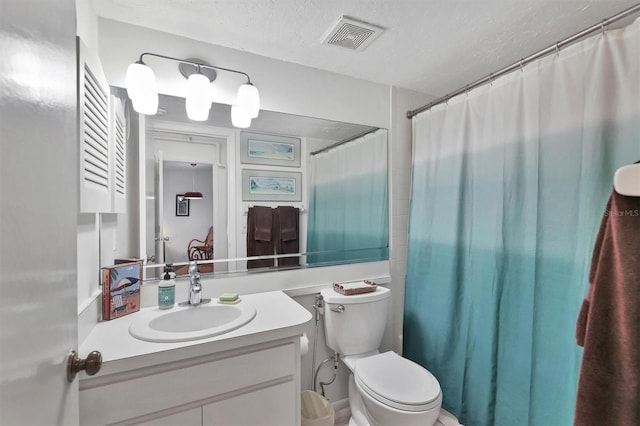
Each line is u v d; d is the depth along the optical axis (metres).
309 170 1.83
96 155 0.97
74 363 0.58
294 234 1.79
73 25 0.64
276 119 1.72
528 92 1.34
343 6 1.25
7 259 0.36
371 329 1.68
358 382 1.41
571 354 1.18
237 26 1.39
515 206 1.40
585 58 1.15
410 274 1.99
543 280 1.29
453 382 1.67
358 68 1.81
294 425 1.15
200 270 1.54
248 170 1.66
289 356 1.13
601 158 1.10
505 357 1.43
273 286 1.69
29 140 0.42
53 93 0.52
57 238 0.53
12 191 0.37
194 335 0.99
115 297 1.15
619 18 1.06
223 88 1.56
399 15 1.31
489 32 1.43
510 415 1.39
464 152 1.66
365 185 1.99
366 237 1.99
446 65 1.76
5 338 0.35
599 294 0.82
